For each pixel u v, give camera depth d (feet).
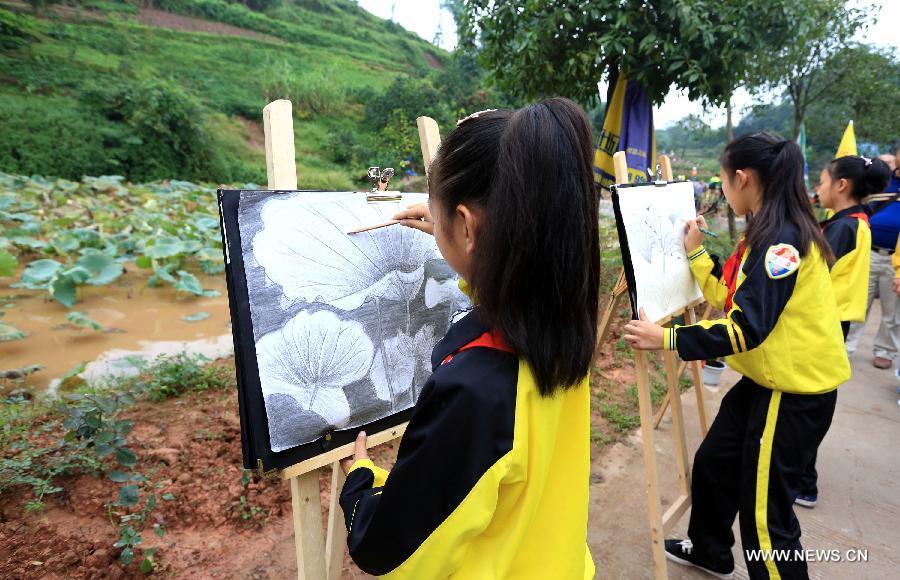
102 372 12.05
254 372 3.45
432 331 4.68
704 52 11.85
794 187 5.11
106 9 74.13
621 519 7.66
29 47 56.54
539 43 12.78
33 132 45.24
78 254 19.88
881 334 13.25
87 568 5.82
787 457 5.45
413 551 2.31
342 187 56.85
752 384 6.01
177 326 15.53
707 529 6.53
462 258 2.60
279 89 70.54
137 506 6.73
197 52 74.43
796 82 26.21
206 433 8.34
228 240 3.44
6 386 11.03
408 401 4.41
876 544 7.41
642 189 6.07
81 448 7.43
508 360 2.41
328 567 4.75
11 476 6.79
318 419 3.75
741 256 5.62
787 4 11.76
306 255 3.79
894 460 9.41
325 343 3.84
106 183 33.22
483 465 2.25
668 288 6.30
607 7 11.82
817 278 5.12
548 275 2.23
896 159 12.26
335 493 4.63
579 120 2.28
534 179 2.14
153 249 18.62
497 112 2.42
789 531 5.55
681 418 6.73
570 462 2.93
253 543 6.53
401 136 64.08
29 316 15.58
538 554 2.89
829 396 5.41
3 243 18.44
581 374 2.52
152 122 49.49
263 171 56.90
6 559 5.85
